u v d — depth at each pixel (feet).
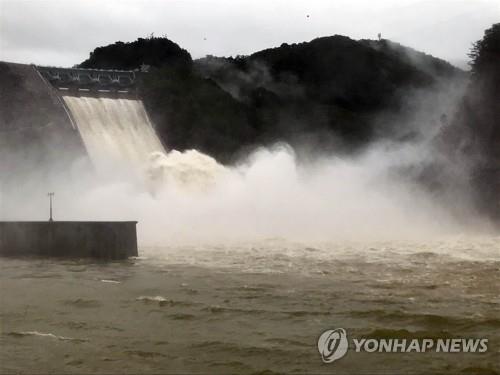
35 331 103.86
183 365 86.12
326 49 528.22
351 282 151.74
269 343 95.76
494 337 97.81
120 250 200.64
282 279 157.07
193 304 124.16
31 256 209.05
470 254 207.92
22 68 419.74
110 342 97.14
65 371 84.17
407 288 142.51
